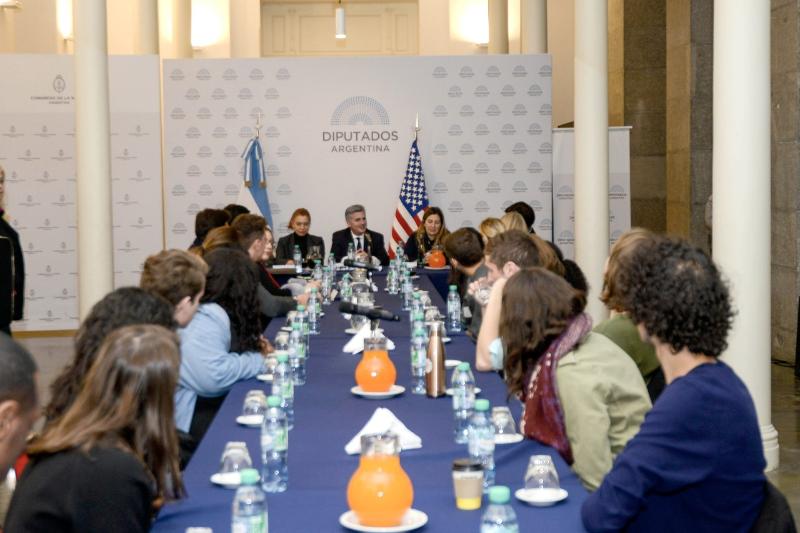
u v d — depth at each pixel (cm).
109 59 1152
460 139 1189
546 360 330
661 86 1412
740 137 582
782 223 938
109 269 918
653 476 233
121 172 1159
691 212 1226
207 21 1617
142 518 230
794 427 715
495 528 231
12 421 176
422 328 437
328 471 307
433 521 259
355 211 1072
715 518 235
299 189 1193
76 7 904
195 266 387
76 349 271
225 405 399
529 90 1184
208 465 314
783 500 230
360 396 418
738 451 232
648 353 400
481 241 648
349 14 1909
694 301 235
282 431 290
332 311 728
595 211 951
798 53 897
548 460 287
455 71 1187
